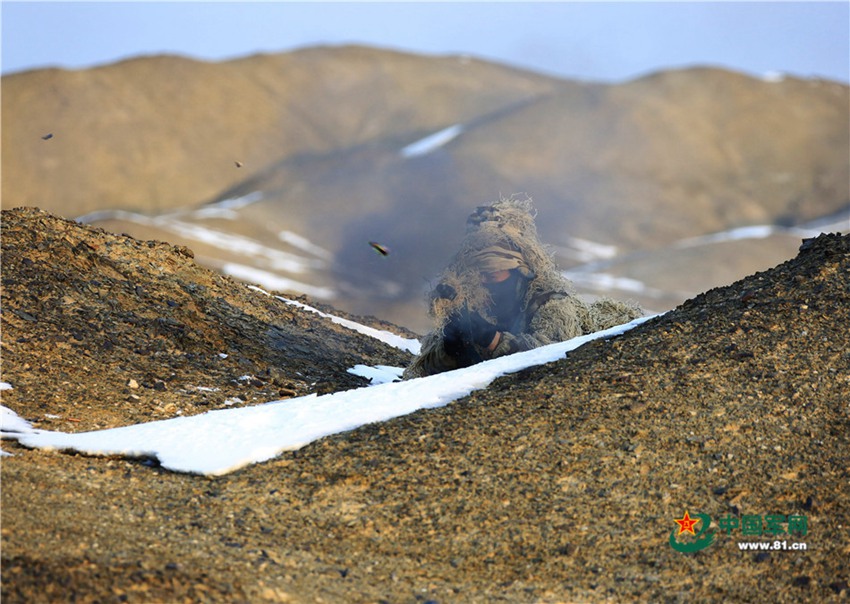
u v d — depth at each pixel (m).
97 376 14.66
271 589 8.08
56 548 8.30
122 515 9.68
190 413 14.05
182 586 7.75
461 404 12.71
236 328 18.56
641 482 10.66
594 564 9.40
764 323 13.66
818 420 11.54
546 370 13.65
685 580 9.16
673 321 14.43
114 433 12.27
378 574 9.02
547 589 8.93
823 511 10.12
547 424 11.81
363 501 10.45
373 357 20.20
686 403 12.01
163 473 11.17
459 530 9.92
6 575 7.52
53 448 11.69
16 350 14.68
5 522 8.77
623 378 12.73
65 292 16.92
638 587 9.03
